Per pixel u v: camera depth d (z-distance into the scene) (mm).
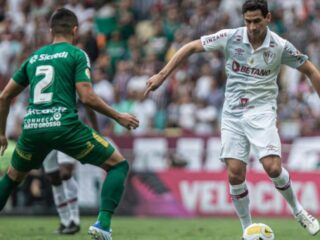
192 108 59000
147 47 67938
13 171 25297
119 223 43438
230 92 27250
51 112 24359
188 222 44531
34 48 66625
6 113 26078
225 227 40281
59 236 33875
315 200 48531
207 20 66562
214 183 49531
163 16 70375
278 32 64188
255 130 26578
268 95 26984
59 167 35125
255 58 26672
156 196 50188
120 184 24562
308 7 66375
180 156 51875
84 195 50094
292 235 34688
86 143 24344
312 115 56594
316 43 62719
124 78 62719
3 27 72438
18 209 50281
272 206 48469
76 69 24609
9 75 67312
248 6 25984
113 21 72062
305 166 50500
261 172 48812
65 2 72062
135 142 52469
